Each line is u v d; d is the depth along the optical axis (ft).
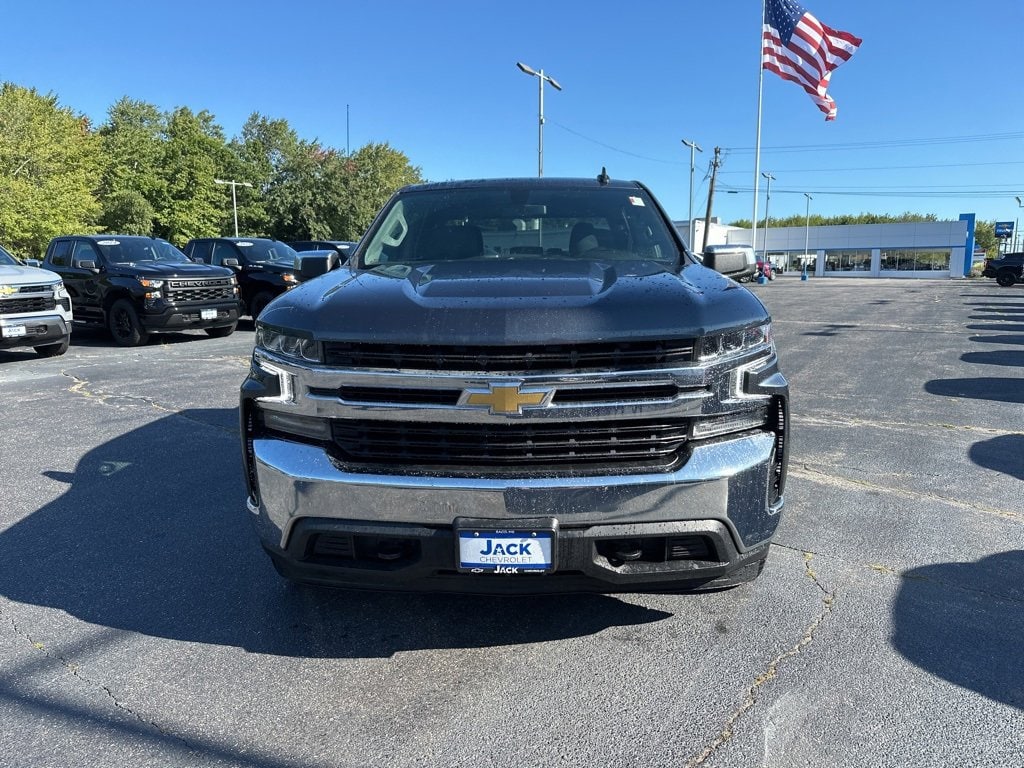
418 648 9.27
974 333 43.78
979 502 14.35
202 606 10.37
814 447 18.30
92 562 11.81
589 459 7.87
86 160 160.04
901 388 25.96
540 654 9.11
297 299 8.94
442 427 7.82
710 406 7.92
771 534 8.53
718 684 8.42
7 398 24.68
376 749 7.38
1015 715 7.79
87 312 41.88
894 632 9.50
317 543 8.29
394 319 7.87
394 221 12.78
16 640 9.46
